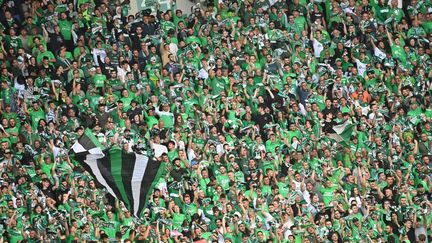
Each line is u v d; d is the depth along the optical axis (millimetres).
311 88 108438
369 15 113625
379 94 109438
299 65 109375
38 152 96438
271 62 108312
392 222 101562
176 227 96062
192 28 109000
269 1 111562
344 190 102062
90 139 91625
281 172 101875
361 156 104812
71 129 98562
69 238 92562
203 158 100500
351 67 110375
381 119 107688
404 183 104000
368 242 100188
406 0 115625
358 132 106188
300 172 102000
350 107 107812
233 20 110125
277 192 100375
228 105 104688
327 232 99312
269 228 98500
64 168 95688
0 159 94562
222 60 107500
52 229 92312
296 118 105625
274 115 105500
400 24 114125
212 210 97500
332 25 112812
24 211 92375
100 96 101812
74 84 101562
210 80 106188
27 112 98812
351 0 114000
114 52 104812
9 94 99062
